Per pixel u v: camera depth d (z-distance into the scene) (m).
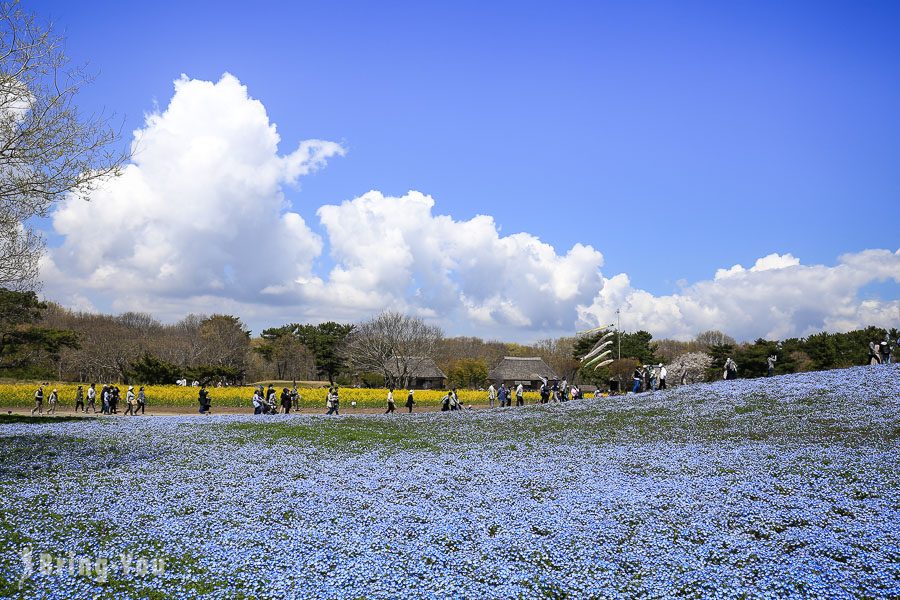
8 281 20.69
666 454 20.80
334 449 23.45
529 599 9.09
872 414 25.66
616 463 19.47
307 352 112.94
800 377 37.78
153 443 24.42
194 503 14.23
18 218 18.92
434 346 101.25
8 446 22.94
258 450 22.94
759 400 31.78
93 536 11.66
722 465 18.31
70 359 84.31
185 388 60.44
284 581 9.49
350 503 14.38
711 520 12.74
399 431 30.16
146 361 72.00
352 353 95.38
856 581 9.56
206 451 22.42
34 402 51.81
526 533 11.96
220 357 97.12
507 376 94.69
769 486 15.39
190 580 9.69
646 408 34.00
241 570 10.05
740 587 9.40
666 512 13.34
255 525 12.44
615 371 89.06
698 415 29.92
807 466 17.53
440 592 9.16
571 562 10.44
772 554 10.69
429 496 15.14
